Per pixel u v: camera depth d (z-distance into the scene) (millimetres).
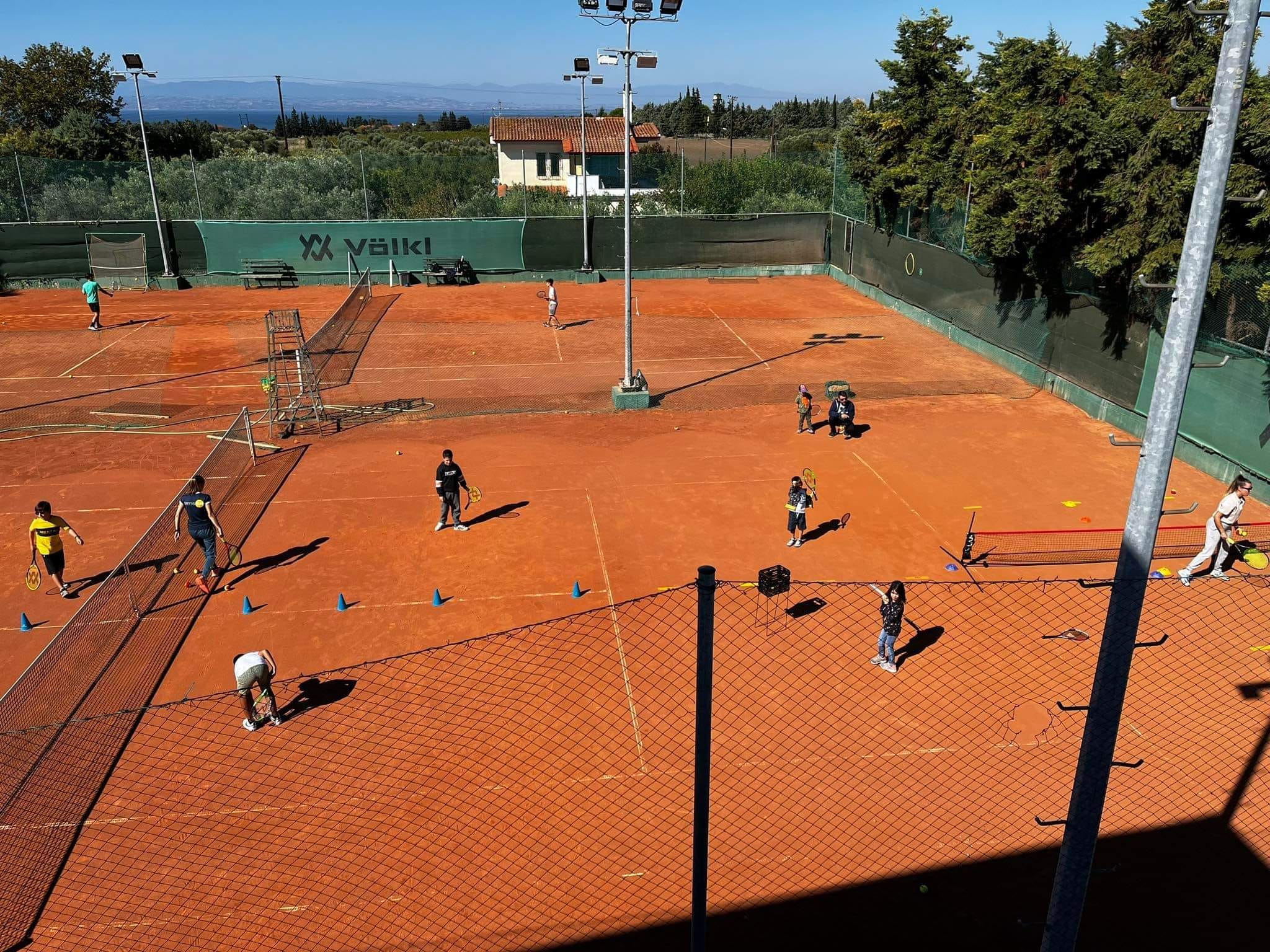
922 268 30594
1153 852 8578
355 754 9938
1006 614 12594
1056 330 23047
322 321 30922
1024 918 7855
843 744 10008
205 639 12266
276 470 18109
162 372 25109
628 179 20047
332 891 8148
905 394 22844
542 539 15148
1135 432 19922
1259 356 16797
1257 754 9805
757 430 20344
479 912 7898
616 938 7625
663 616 12633
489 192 45906
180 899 8086
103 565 14508
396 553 14672
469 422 21047
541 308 33156
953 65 31062
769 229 38969
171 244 36531
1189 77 18141
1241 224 17125
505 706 10727
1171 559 14219
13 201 36781
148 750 10016
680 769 9664
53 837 8758
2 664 11844
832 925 7777
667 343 28250
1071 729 10219
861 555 14461
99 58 60531
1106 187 19438
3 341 28312
